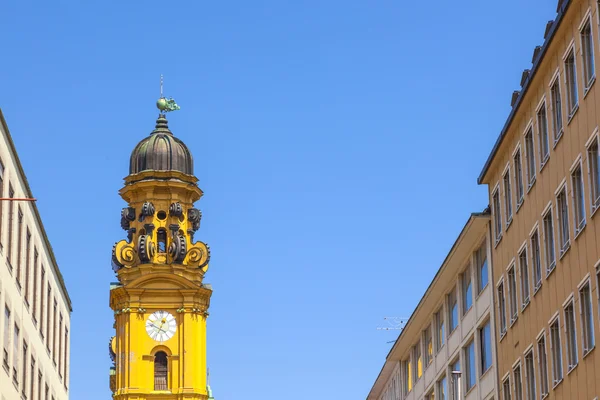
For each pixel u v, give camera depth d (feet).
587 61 163.02
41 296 252.83
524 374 198.49
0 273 206.49
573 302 170.81
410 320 287.07
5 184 209.36
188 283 483.10
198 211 501.97
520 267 201.98
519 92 198.29
